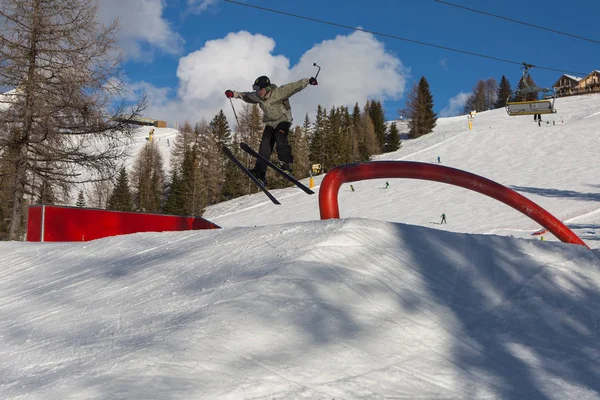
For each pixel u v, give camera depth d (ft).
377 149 240.94
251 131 201.98
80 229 45.29
